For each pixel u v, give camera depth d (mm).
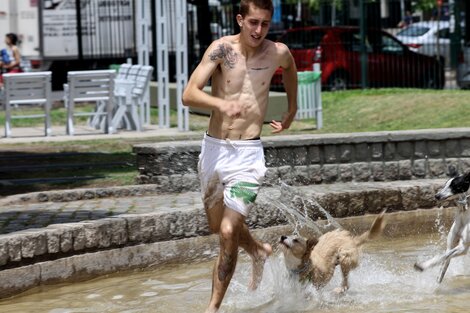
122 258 12070
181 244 12805
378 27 31969
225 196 9406
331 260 10453
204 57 9375
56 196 14844
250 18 9258
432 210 15320
